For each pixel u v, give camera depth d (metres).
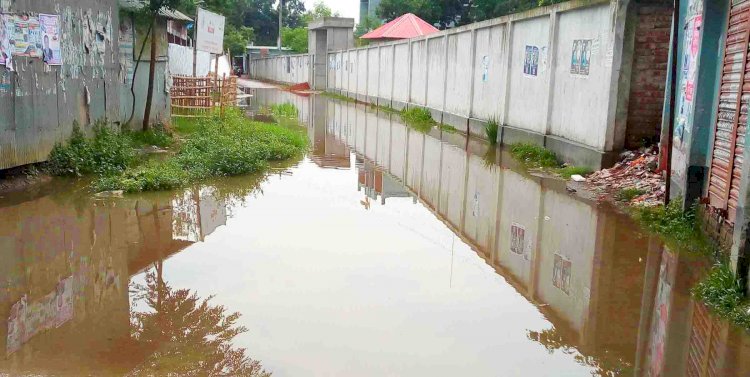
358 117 21.42
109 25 10.78
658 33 9.54
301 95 34.03
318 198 8.67
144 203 7.93
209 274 5.46
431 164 11.79
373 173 10.74
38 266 5.61
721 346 4.28
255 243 6.40
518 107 13.45
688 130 6.98
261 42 67.62
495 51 14.66
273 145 12.02
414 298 5.02
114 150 9.74
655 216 7.22
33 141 8.38
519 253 6.31
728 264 5.18
